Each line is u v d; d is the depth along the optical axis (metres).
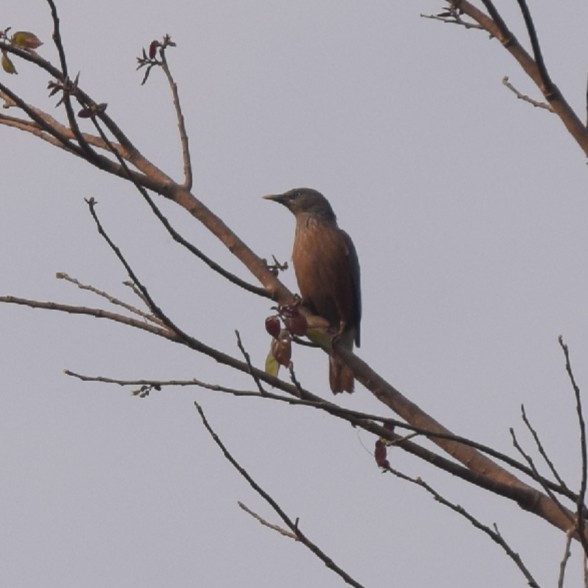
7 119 11.05
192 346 9.20
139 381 9.36
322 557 7.82
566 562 6.75
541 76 9.37
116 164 10.66
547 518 9.01
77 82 9.91
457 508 7.44
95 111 10.02
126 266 8.89
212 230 10.80
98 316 9.69
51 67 10.20
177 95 11.16
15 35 10.12
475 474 9.02
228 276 9.84
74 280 10.04
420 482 7.62
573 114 9.36
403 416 10.16
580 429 7.54
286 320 9.27
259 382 8.70
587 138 9.26
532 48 9.28
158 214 9.34
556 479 7.86
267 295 10.28
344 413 8.66
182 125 11.10
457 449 9.72
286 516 7.89
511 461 8.44
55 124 11.12
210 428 8.01
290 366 8.91
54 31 9.70
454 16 10.15
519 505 9.09
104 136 9.27
